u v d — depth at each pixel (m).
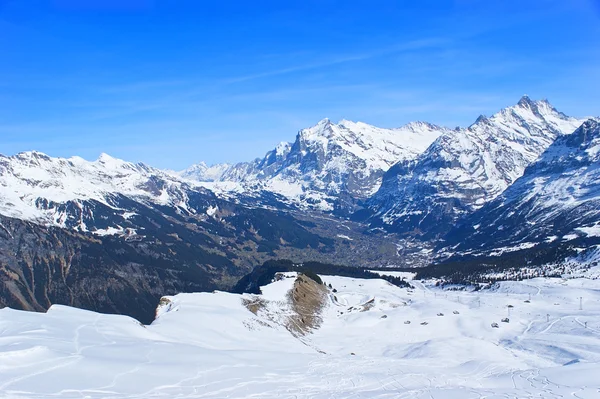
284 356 91.12
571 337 147.25
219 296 151.25
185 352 78.19
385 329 168.75
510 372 89.06
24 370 58.50
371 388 71.94
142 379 62.12
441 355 124.94
